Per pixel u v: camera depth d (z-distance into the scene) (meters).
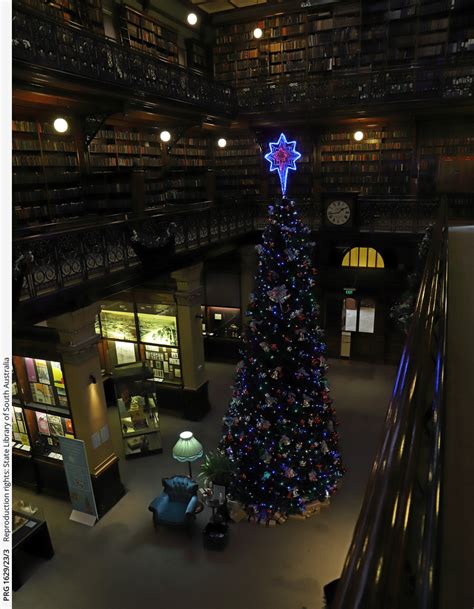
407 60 11.41
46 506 7.43
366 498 0.68
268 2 11.93
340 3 11.34
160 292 9.45
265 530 6.63
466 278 3.30
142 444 8.65
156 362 10.11
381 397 10.31
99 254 6.43
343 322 12.37
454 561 1.07
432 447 0.85
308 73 12.16
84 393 6.80
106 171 9.83
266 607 5.35
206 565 6.03
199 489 7.45
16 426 7.79
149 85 8.64
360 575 0.52
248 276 11.98
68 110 8.24
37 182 8.18
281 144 8.60
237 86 12.73
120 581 5.84
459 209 11.11
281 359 6.48
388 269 11.48
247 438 6.71
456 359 2.09
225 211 10.23
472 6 10.47
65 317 6.36
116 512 7.16
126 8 9.79
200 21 12.48
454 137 11.24
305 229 6.53
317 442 6.77
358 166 12.11
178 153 12.09
